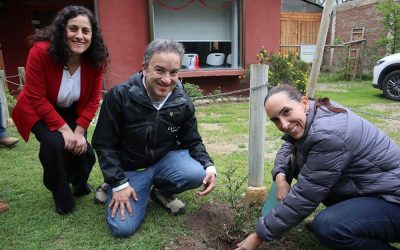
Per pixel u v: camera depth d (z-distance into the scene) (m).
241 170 3.69
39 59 2.47
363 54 12.95
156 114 2.44
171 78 2.23
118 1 7.45
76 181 2.93
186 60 8.33
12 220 2.59
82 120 2.75
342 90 10.20
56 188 2.61
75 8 2.42
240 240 2.33
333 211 1.90
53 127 2.56
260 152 2.79
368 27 13.65
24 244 2.30
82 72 2.67
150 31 7.63
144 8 7.66
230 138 5.09
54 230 2.46
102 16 7.39
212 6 8.42
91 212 2.71
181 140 2.75
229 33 8.70
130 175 2.61
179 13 8.20
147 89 2.37
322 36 3.46
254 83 2.66
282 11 14.14
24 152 4.29
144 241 2.34
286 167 2.41
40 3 9.01
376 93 9.52
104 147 2.43
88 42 2.50
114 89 2.42
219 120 6.21
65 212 2.67
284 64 7.97
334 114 1.88
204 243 2.32
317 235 1.95
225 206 2.79
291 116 1.84
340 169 1.83
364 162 1.87
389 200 1.87
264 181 3.35
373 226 1.86
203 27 8.45
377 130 1.96
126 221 2.37
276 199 2.35
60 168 2.55
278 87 1.91
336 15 15.51
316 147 1.82
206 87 8.56
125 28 7.59
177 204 2.69
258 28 8.66
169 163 2.59
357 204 1.89
